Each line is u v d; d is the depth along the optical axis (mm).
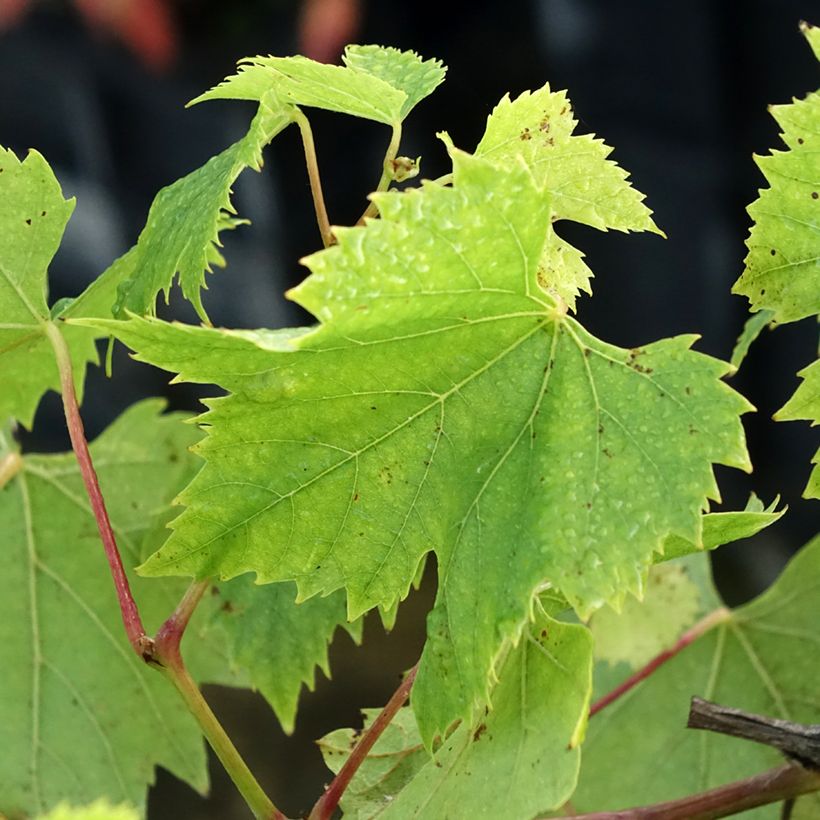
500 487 525
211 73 1712
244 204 1660
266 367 518
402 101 547
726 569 1712
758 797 536
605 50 1612
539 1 1631
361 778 582
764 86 1517
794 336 1602
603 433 521
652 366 521
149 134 1802
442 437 529
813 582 662
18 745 666
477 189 506
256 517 531
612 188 548
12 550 672
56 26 1822
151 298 555
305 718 1375
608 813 542
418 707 524
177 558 531
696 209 1609
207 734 550
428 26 1652
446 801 528
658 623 666
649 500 515
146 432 679
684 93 1570
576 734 509
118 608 672
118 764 671
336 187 1622
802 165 540
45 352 625
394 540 534
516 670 530
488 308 519
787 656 663
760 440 1686
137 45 1733
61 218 589
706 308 1649
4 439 677
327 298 505
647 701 667
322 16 1635
